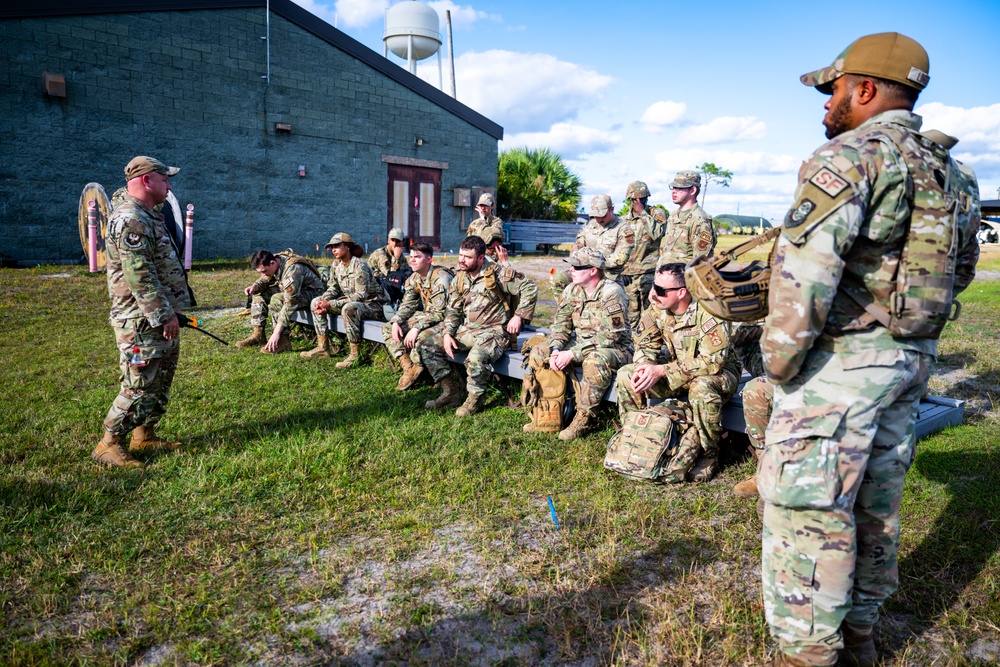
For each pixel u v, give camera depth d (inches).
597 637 102.9
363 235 689.0
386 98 686.5
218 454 172.1
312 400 222.4
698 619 107.1
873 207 78.6
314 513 143.2
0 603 110.7
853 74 85.2
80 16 517.7
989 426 188.1
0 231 504.4
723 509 144.6
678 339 159.5
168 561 123.8
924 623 105.3
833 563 83.2
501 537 132.4
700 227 256.1
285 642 102.7
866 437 81.1
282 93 624.1
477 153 757.9
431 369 221.6
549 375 191.6
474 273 216.5
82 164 531.2
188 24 566.9
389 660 98.9
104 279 446.0
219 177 599.2
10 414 201.5
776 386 88.2
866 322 81.4
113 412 166.1
